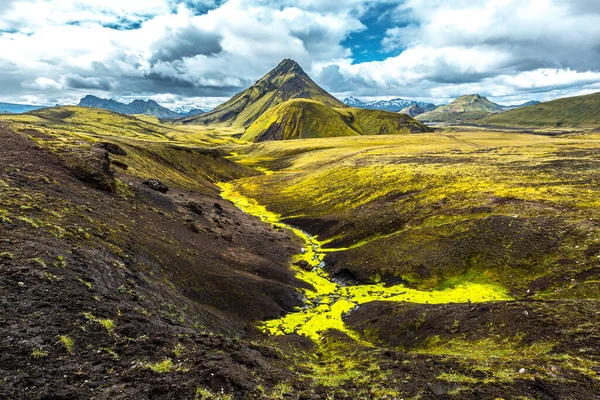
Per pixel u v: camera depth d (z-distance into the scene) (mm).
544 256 51062
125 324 20594
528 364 21812
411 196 91875
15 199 34812
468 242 59844
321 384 20125
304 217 106250
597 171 85000
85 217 39812
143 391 14297
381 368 23453
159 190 84938
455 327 33906
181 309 32062
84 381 14234
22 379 13258
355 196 108625
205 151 188250
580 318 27844
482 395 17406
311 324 44938
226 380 16281
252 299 47312
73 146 64875
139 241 42688
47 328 17078
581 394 17406
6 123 69062
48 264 23609
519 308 32156
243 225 90062
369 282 60562
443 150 158250
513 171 96125
